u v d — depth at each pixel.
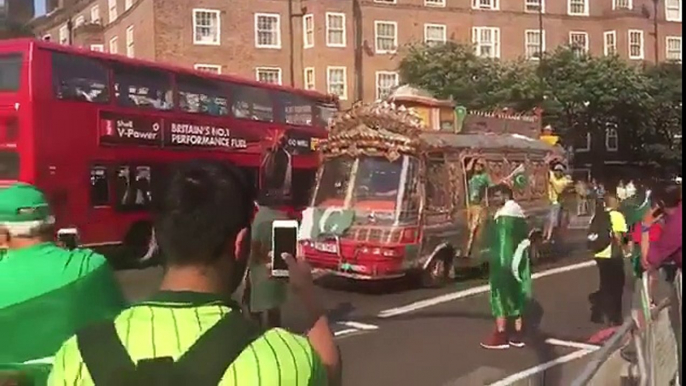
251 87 19.97
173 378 1.66
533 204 18.70
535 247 18.67
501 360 9.01
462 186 15.73
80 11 46.41
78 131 16.11
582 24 47.44
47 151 15.42
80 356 1.72
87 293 2.77
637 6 48.00
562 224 20.52
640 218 11.78
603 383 5.04
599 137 41.19
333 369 2.17
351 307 12.70
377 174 14.57
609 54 42.47
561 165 20.70
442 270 15.17
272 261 2.34
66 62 15.96
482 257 16.16
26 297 2.69
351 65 40.59
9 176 15.26
